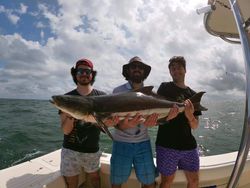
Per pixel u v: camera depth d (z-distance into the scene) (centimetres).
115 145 311
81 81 307
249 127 130
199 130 1402
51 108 3089
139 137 306
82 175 341
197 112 307
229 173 323
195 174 310
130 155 303
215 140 1170
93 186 328
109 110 258
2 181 292
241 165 133
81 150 307
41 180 295
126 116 264
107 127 263
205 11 220
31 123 1598
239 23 143
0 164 784
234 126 1553
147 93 279
